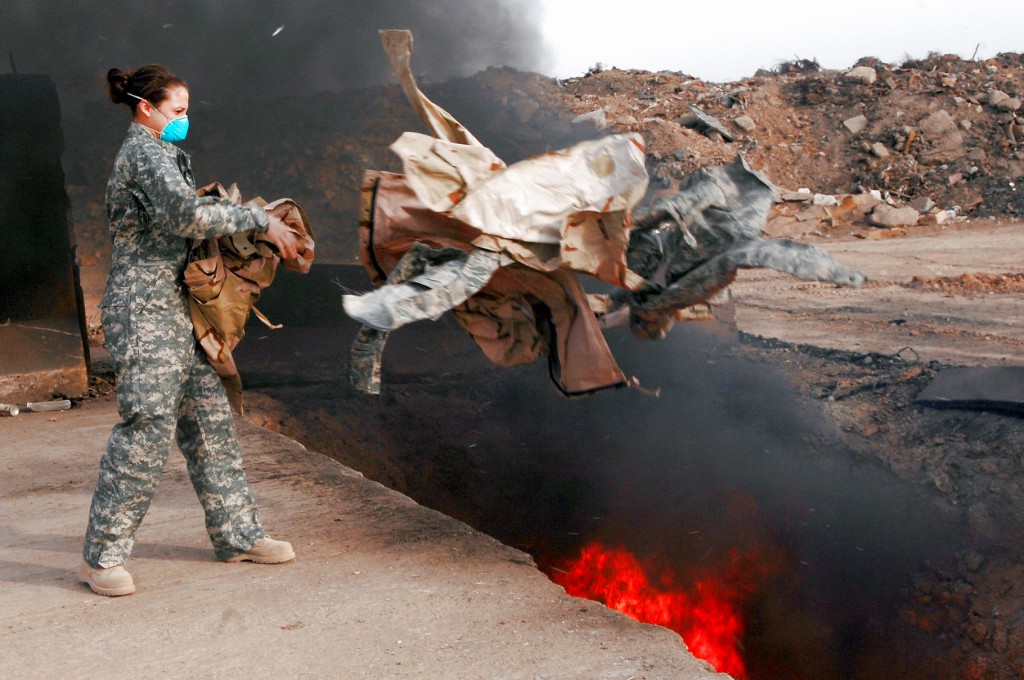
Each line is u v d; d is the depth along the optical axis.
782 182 23.53
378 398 9.67
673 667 2.97
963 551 5.85
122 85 3.36
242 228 3.37
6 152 7.61
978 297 12.22
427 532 4.32
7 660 3.07
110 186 3.36
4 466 5.67
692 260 3.56
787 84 27.14
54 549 4.17
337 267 12.83
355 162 20.83
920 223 21.39
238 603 3.49
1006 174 22.56
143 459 3.48
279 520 4.50
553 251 3.30
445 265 3.23
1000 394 6.53
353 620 3.34
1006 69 26.78
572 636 3.21
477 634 3.22
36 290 7.74
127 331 3.37
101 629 3.29
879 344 8.94
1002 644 5.31
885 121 24.69
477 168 3.22
